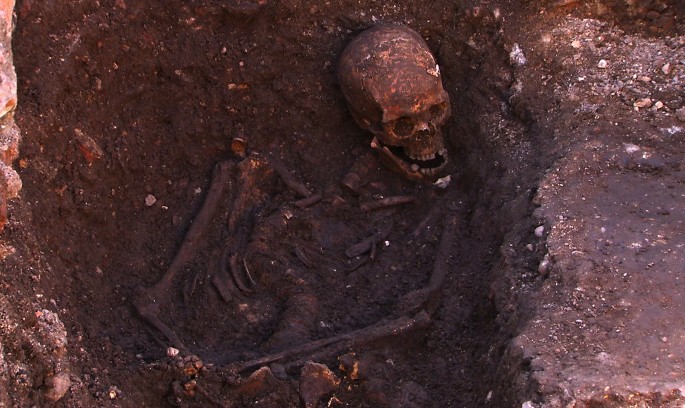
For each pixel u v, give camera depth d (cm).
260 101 197
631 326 158
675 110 185
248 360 173
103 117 186
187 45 192
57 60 178
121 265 185
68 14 180
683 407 149
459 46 199
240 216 193
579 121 186
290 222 192
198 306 182
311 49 196
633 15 195
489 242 183
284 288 185
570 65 192
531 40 196
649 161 178
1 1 150
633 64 191
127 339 176
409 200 196
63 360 158
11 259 162
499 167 189
